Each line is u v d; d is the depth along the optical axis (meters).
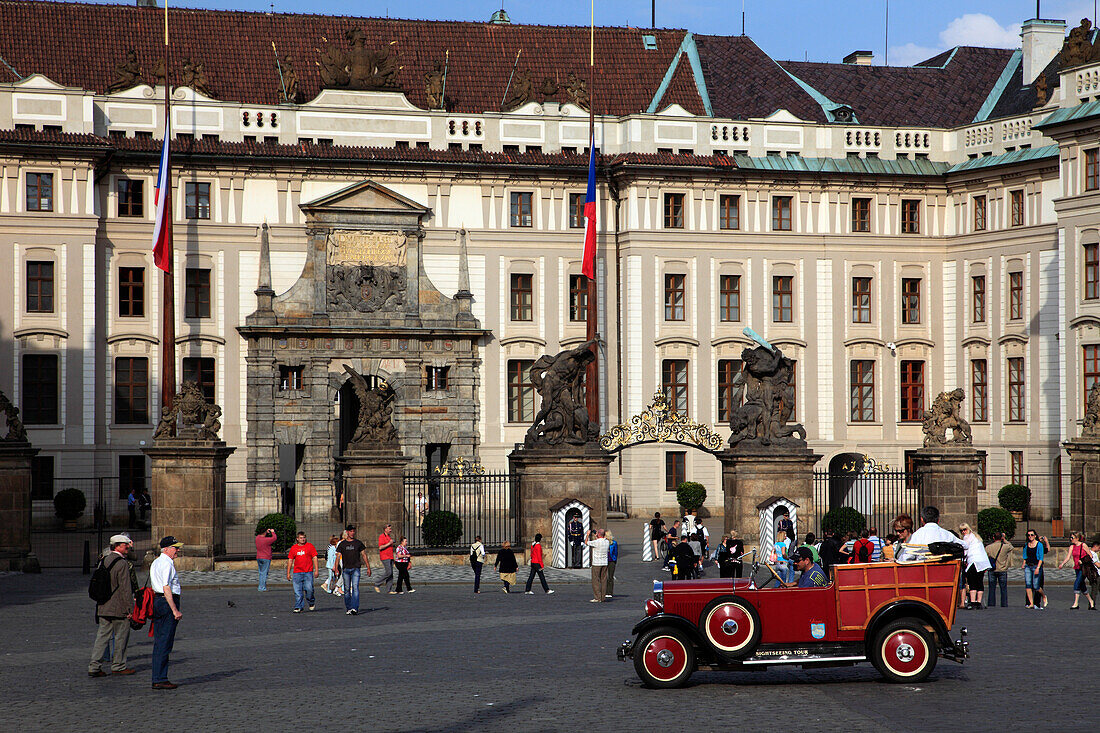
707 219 85.50
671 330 84.62
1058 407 80.31
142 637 35.09
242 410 81.25
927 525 31.14
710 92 89.44
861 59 98.25
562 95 88.50
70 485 77.50
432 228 83.94
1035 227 82.38
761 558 54.88
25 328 76.81
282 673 29.02
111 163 79.62
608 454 56.31
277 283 81.88
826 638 27.11
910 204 88.75
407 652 31.98
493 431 84.62
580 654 31.45
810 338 86.75
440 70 85.38
